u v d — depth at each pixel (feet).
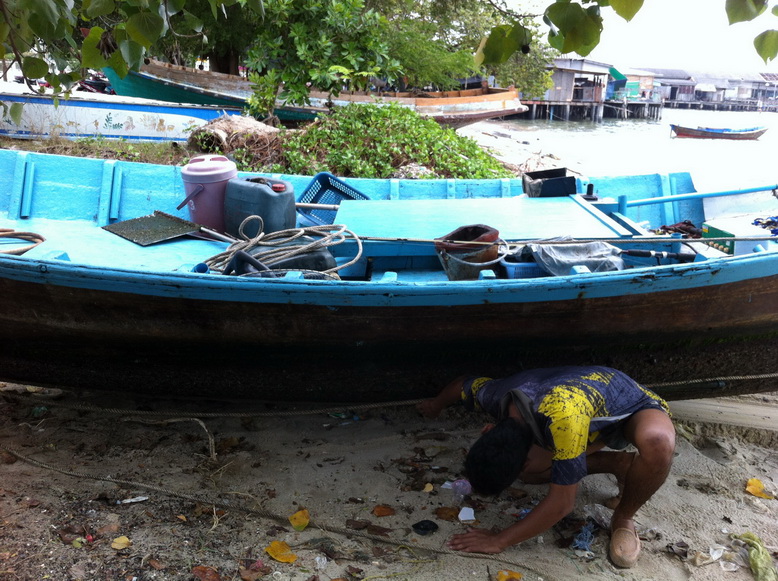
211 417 14.34
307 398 13.73
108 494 11.59
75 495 11.50
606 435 10.64
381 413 14.87
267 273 12.59
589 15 9.00
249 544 10.65
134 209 18.97
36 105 37.06
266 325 12.32
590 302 12.20
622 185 20.58
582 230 14.66
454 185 20.75
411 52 53.72
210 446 12.84
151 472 12.36
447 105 52.60
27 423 13.75
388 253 14.48
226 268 13.17
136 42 8.89
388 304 11.97
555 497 9.75
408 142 33.78
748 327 13.00
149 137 40.01
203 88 49.88
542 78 79.87
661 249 14.08
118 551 10.21
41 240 15.42
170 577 9.78
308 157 32.30
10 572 9.58
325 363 13.01
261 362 12.99
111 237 16.60
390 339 12.54
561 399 9.64
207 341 12.62
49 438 13.30
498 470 9.32
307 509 11.57
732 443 14.06
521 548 10.92
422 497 12.03
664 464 9.86
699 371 13.53
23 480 11.80
